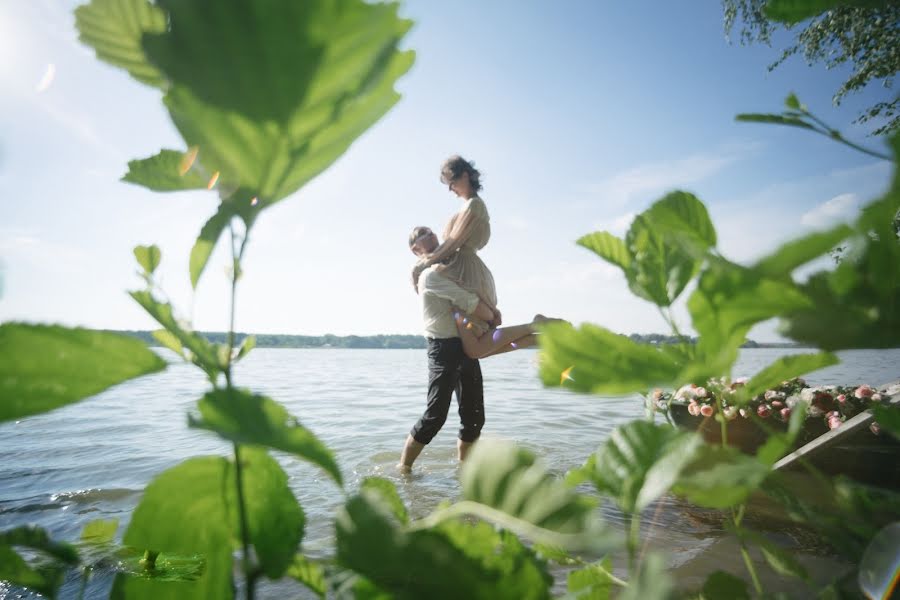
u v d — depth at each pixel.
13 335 0.23
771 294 0.23
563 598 0.37
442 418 5.08
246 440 0.22
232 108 0.20
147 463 6.01
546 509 0.24
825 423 4.42
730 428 3.00
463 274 4.90
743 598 0.35
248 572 0.32
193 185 0.29
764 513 2.81
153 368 0.24
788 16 0.37
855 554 0.33
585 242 0.39
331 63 0.20
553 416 10.44
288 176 0.23
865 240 0.21
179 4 0.19
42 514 4.04
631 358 0.28
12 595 1.71
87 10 0.25
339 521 0.27
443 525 0.27
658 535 2.79
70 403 0.23
